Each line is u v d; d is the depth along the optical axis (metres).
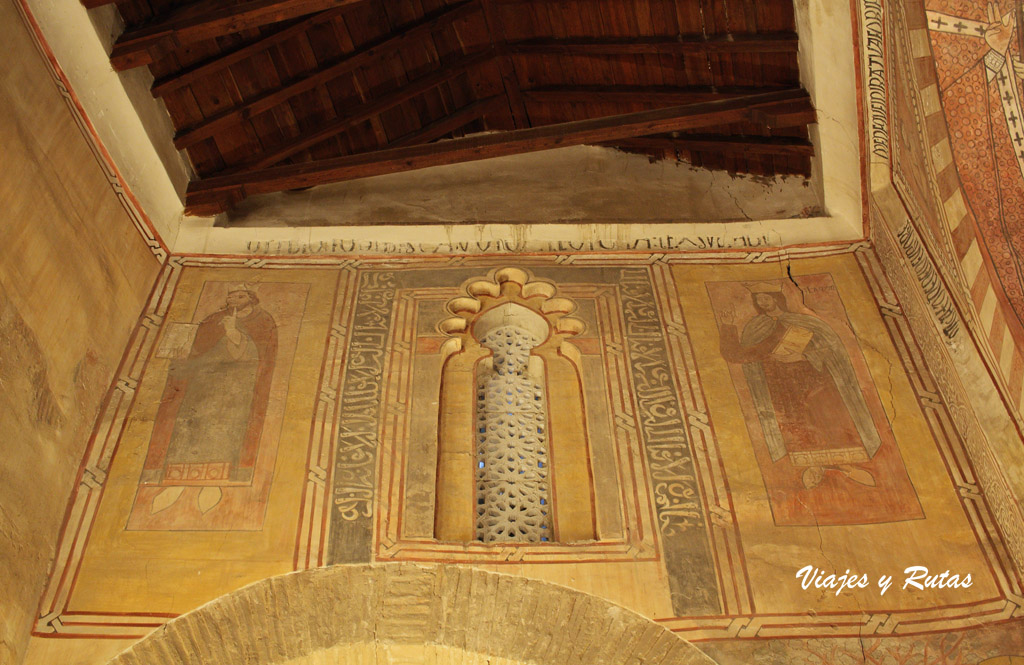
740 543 6.23
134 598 5.86
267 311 7.87
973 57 6.61
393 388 7.21
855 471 6.62
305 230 8.60
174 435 6.82
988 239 6.73
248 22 7.68
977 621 5.80
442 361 7.46
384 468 6.64
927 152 7.09
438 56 9.31
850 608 5.89
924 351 7.38
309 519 6.32
